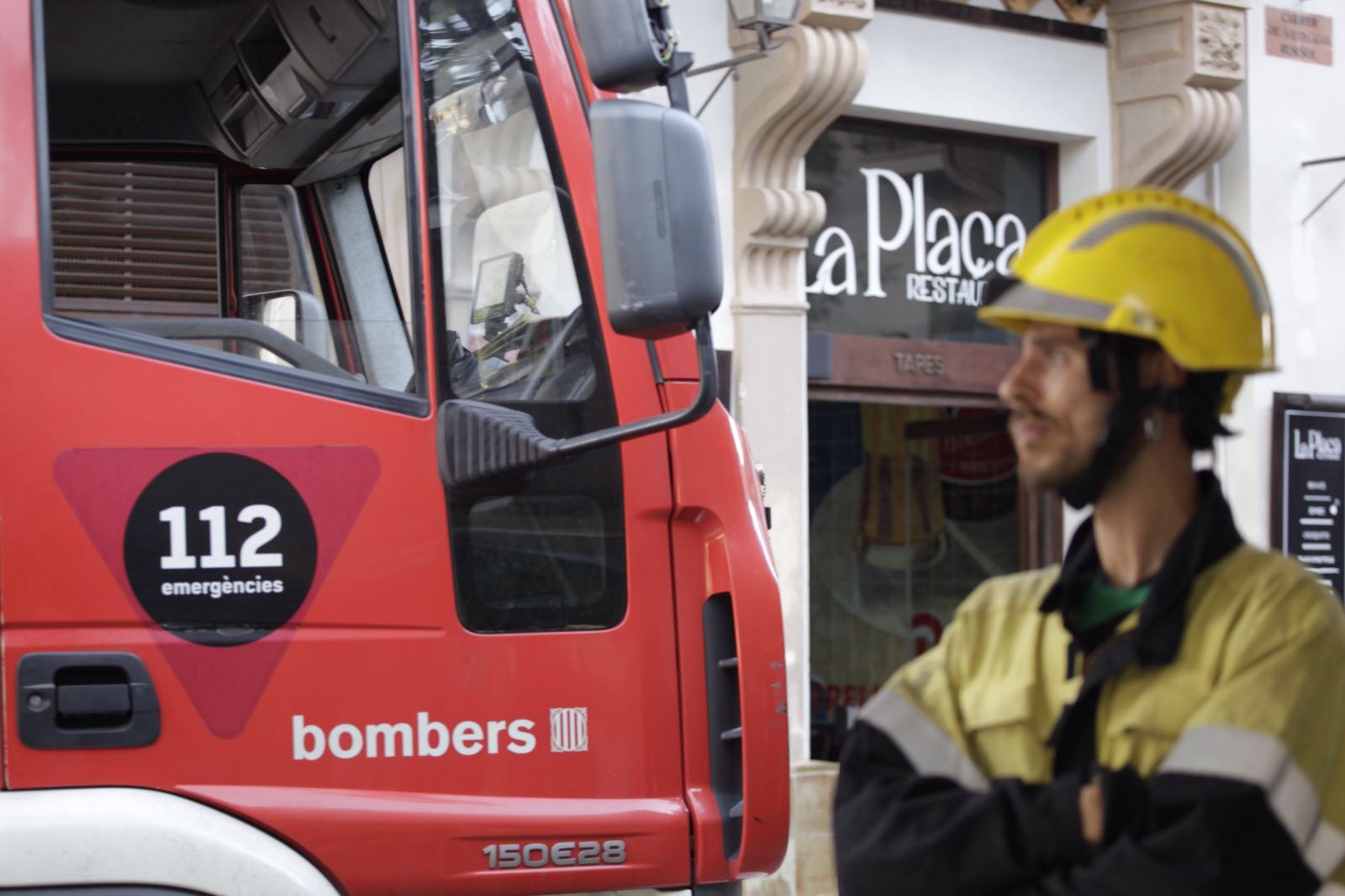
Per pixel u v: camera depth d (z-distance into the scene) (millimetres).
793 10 6375
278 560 2838
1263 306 1649
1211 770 1459
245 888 2707
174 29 3232
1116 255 1608
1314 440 8953
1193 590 1562
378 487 2906
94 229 2990
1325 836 1475
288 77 3301
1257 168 8867
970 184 8328
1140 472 1606
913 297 8125
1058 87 8297
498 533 2957
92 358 2812
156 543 2785
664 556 3045
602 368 3080
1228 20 8328
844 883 1609
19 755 2697
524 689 2932
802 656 7340
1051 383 1616
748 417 7230
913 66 7797
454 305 3027
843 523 8141
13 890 2646
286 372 2912
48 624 2727
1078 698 1556
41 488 2752
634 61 2705
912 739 1629
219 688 2783
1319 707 1494
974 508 8523
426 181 3076
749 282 7262
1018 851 1518
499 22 3178
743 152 7211
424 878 2836
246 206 3326
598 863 2930
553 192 3135
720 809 3008
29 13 2920
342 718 2834
